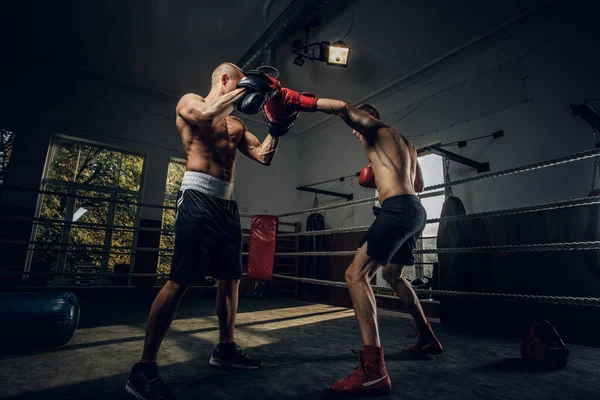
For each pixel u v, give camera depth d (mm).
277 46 3963
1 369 1388
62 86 4945
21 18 4055
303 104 1380
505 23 3742
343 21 3910
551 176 3283
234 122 1587
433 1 3543
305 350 1835
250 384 1259
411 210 1360
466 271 3375
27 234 4453
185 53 4629
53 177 4934
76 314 1879
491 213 2072
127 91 5422
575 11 3348
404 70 4754
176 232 1288
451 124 4363
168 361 1547
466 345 2174
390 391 1224
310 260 5785
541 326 1812
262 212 6398
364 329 1259
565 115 3299
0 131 4688
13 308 1647
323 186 6344
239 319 3066
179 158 5805
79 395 1117
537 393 1263
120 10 3879
